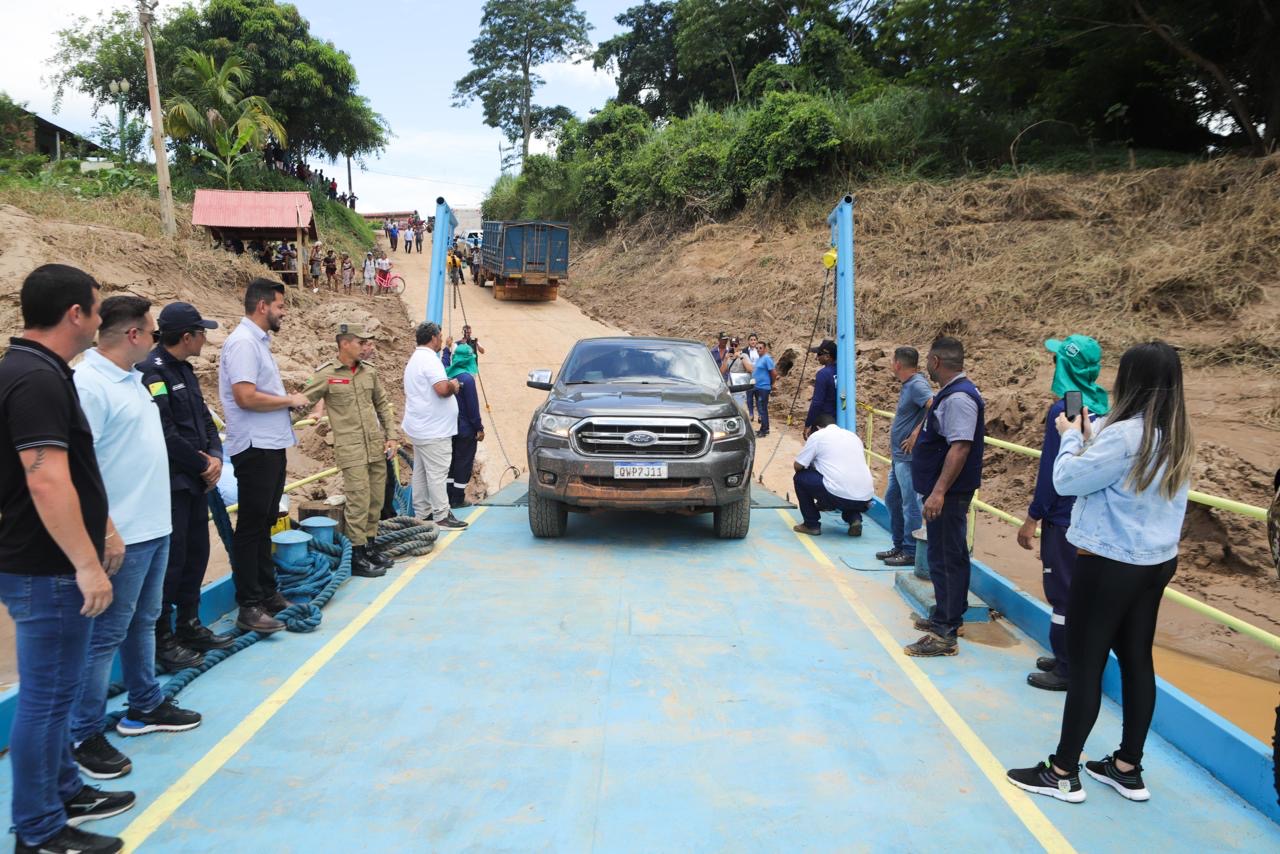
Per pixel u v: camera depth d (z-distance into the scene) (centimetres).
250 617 489
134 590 331
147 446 332
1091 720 328
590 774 348
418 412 743
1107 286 1664
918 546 587
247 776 342
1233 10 2134
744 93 4044
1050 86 2630
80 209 2102
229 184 3472
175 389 415
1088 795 341
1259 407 1132
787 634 516
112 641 329
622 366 826
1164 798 341
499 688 430
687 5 4316
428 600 567
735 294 2436
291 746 368
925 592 556
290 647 482
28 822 280
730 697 425
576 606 558
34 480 262
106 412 315
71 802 306
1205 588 773
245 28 3950
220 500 498
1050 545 441
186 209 2639
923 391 637
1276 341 1312
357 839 301
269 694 420
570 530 773
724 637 508
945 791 342
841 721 402
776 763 361
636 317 2606
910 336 1820
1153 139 2653
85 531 273
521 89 6372
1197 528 841
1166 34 2202
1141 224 1869
